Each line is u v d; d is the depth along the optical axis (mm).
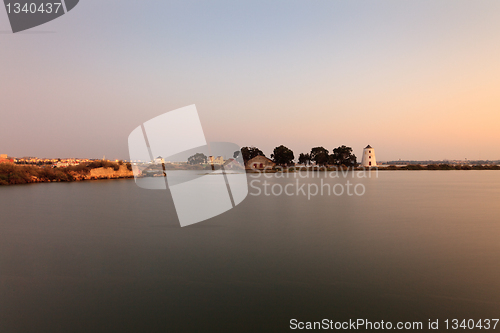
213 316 6344
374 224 15773
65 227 15047
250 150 116625
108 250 11023
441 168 139875
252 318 6258
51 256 10344
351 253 10594
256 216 18391
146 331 5793
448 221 16547
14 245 11703
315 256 10273
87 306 6824
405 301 7008
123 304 6898
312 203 24719
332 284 7945
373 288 7699
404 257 10156
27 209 21031
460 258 10031
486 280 8172
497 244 11750
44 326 6000
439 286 7801
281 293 7426
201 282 8109
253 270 8969
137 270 9016
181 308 6707
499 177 75938
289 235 13320
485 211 20219
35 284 8039
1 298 7250
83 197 28656
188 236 13141
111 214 18969
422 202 25391
